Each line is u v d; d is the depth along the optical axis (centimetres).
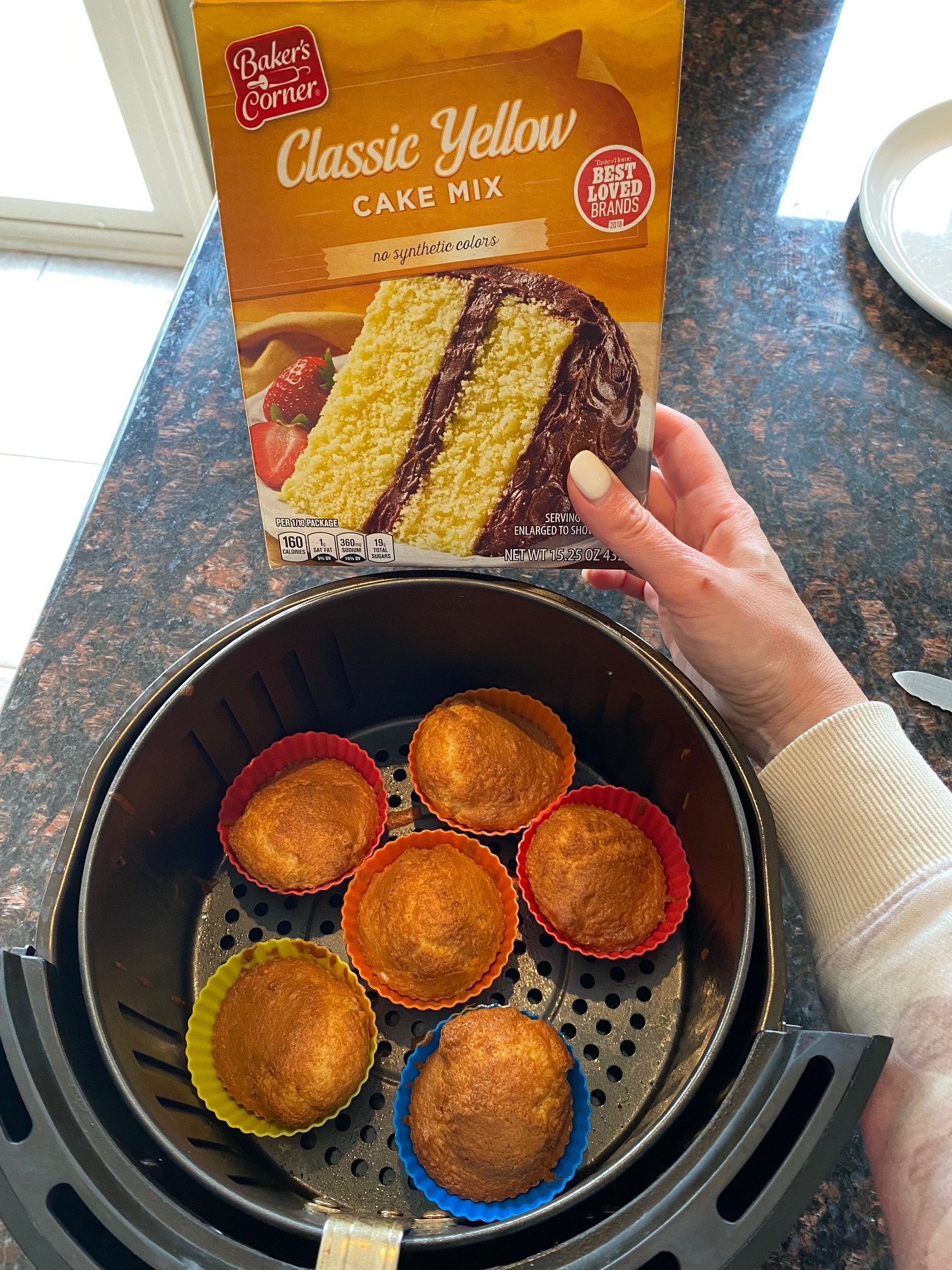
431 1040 47
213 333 84
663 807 55
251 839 52
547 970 51
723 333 85
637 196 39
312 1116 44
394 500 48
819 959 49
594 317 42
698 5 109
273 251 40
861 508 75
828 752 51
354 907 52
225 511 74
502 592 50
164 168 172
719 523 63
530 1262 32
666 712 49
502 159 38
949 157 93
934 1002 42
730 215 92
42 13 177
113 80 153
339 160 38
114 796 43
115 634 67
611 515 47
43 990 37
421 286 41
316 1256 38
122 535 72
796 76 103
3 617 149
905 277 84
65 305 187
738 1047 40
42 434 169
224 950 52
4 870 57
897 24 108
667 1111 37
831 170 96
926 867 46
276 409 45
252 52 35
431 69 36
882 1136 42
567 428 46
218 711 50
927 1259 39
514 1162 41
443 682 59
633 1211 33
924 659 67
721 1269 31
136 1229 33
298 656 52
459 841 54
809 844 51
